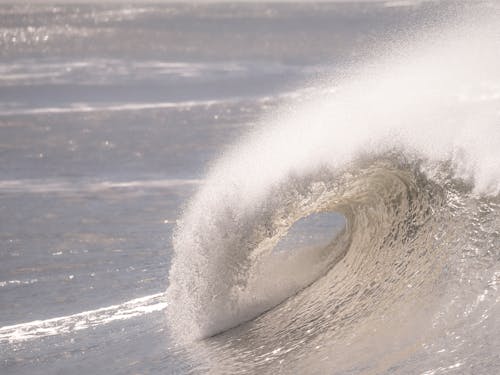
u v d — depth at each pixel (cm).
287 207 2703
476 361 1622
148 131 9450
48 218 5112
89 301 3142
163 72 17338
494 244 2086
